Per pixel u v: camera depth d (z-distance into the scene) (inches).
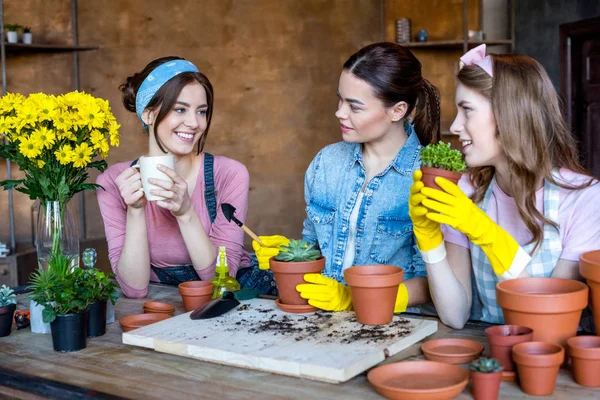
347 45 225.8
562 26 230.1
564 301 49.2
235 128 223.5
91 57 214.8
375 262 82.4
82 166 74.6
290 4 222.4
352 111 78.7
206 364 55.0
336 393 47.9
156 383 51.2
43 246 73.4
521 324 50.9
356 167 84.6
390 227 81.4
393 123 81.5
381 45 78.4
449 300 63.1
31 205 208.4
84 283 62.0
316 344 55.2
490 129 62.6
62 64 213.5
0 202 207.8
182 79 85.0
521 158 61.8
